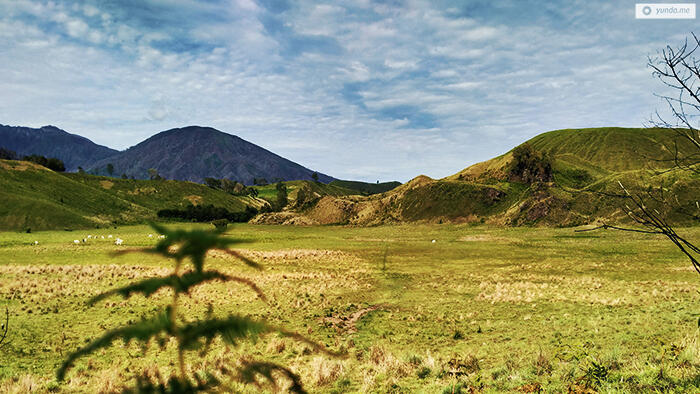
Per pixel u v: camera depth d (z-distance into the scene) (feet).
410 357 39.68
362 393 28.66
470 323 61.62
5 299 72.18
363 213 478.59
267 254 183.21
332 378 32.86
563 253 182.70
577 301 71.77
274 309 70.79
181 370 6.73
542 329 53.06
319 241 278.67
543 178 441.68
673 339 36.86
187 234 6.08
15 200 414.41
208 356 37.99
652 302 65.00
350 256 181.98
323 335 55.83
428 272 128.36
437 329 58.95
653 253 166.09
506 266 142.82
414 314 70.44
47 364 40.60
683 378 18.99
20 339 48.85
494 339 50.39
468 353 39.70
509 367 32.17
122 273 109.09
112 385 31.01
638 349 34.58
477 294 87.10
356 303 80.33
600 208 307.99
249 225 483.92
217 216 554.87
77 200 499.92
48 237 304.71
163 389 6.70
